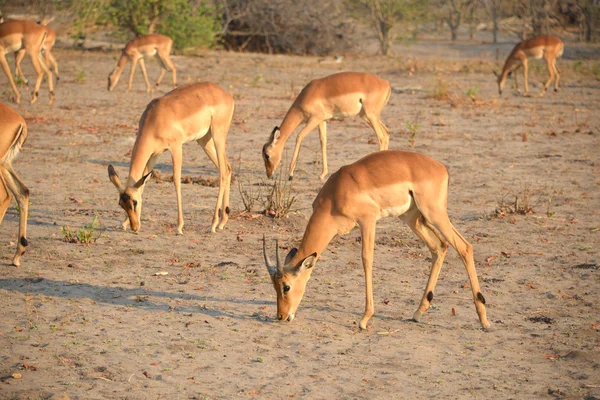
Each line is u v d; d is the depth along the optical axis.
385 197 9.52
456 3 71.62
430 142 22.55
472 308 10.58
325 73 39.31
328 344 9.23
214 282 11.34
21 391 7.74
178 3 43.56
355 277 11.76
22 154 19.52
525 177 18.50
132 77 33.56
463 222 14.76
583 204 16.16
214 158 14.76
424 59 47.78
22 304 10.17
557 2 61.12
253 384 8.10
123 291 10.81
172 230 13.83
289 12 48.72
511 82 37.81
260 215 14.85
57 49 43.22
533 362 8.84
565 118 27.31
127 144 21.31
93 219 13.99
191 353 8.84
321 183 17.67
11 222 13.98
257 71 39.16
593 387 8.17
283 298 9.58
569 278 11.80
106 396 7.71
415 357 8.91
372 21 53.66
